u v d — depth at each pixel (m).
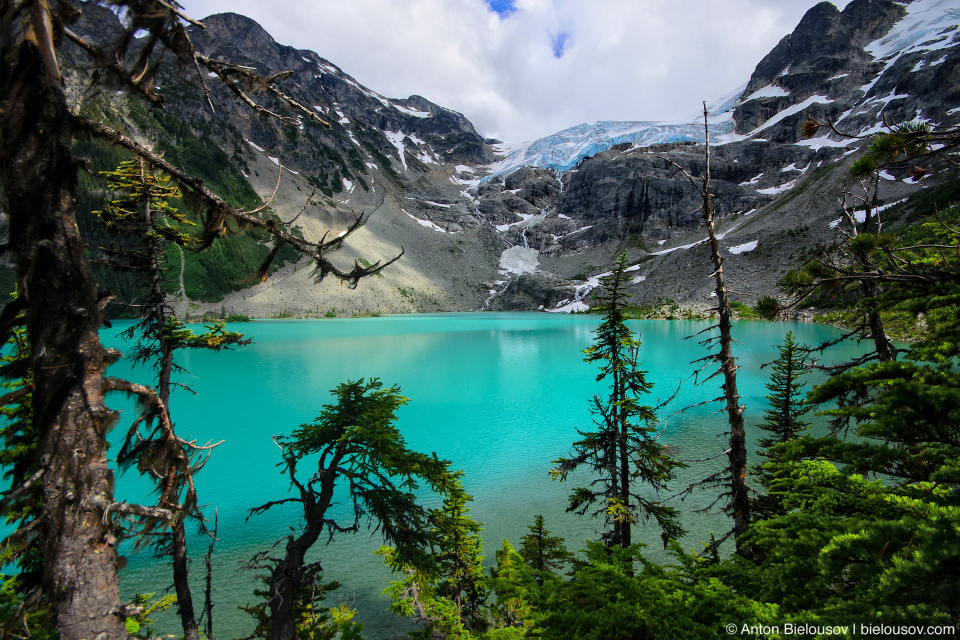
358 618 15.37
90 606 3.85
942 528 3.71
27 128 3.82
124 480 28.83
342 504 25.06
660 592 4.71
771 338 91.31
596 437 16.86
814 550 4.53
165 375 12.20
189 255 168.50
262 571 18.19
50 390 3.89
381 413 12.63
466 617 12.40
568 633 4.50
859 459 5.39
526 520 22.41
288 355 80.62
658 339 96.12
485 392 53.56
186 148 187.88
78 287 4.05
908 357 6.46
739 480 11.23
